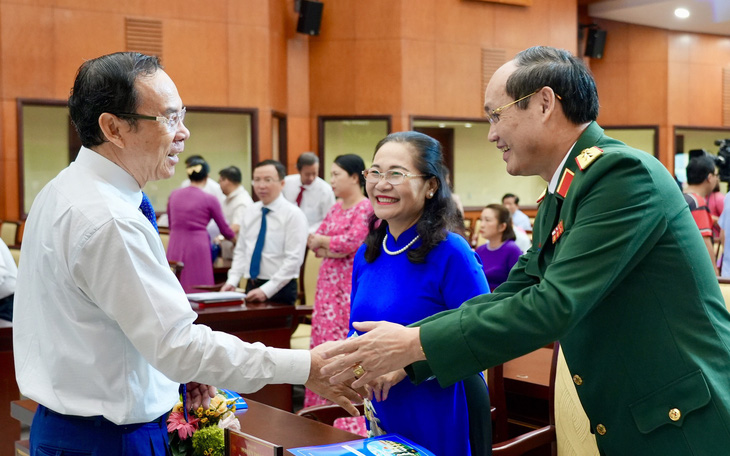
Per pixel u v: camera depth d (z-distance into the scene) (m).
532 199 13.07
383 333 1.59
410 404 1.86
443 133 12.10
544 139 1.58
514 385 2.70
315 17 10.84
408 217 1.95
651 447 1.52
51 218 1.50
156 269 1.48
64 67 9.01
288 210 4.45
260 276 4.51
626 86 14.10
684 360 1.47
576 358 1.61
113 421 1.49
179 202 6.16
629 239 1.44
